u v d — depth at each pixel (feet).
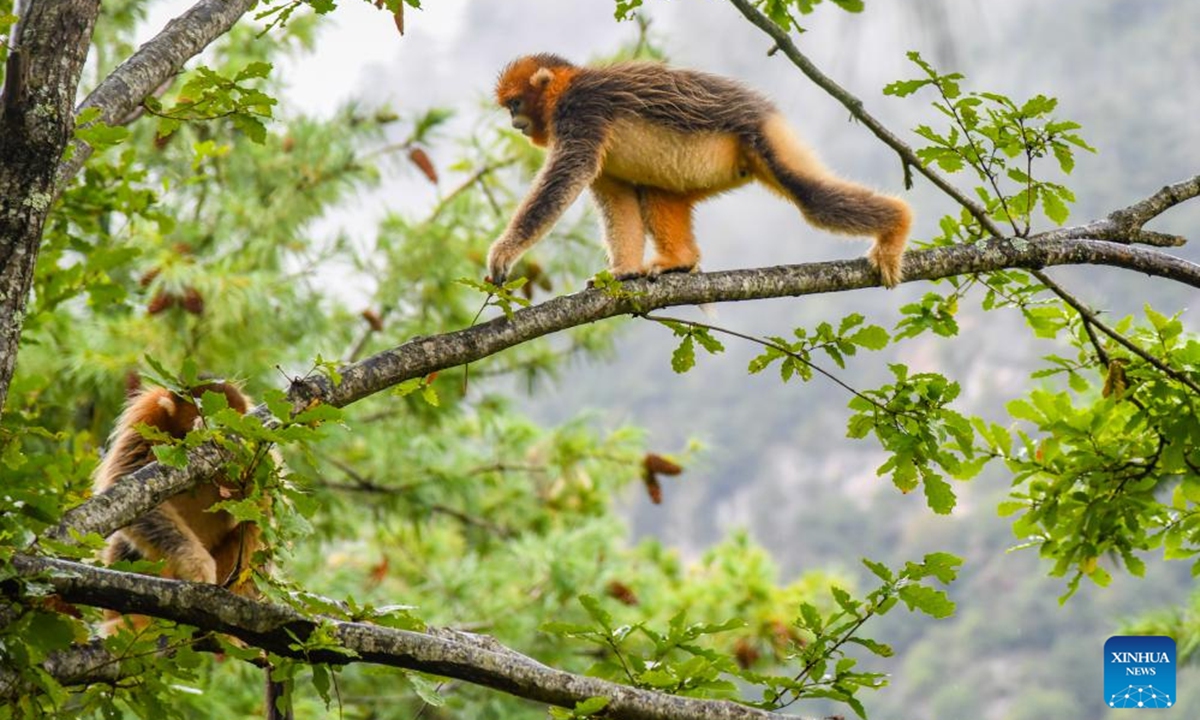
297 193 56.65
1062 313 27.71
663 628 48.39
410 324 56.90
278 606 18.57
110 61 53.67
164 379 17.76
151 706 18.94
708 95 28.68
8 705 18.03
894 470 23.44
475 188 57.77
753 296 23.84
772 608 49.96
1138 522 27.09
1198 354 26.16
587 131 28.25
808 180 27.43
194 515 27.12
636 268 29.53
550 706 19.74
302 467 52.03
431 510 57.77
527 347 60.39
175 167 54.80
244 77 21.44
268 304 51.98
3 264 18.30
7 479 17.30
